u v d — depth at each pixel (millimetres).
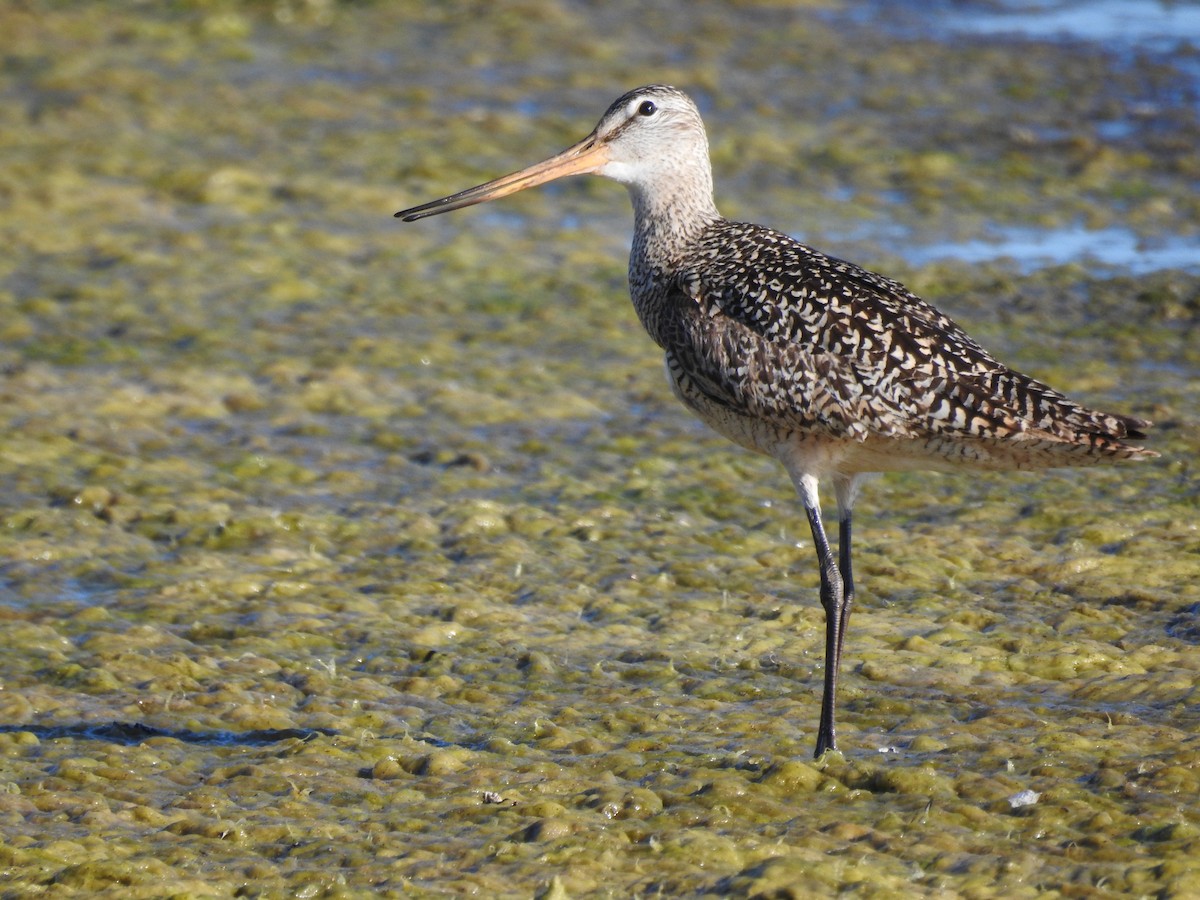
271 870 8992
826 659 10508
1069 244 20297
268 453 15508
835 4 30547
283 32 28641
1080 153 23094
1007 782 9688
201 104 25000
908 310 10562
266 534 13961
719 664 11805
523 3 30078
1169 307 18281
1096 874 8578
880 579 13109
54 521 14031
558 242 20906
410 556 13680
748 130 24078
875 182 22312
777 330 10672
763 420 10805
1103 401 16125
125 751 10539
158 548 13773
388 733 10867
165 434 15852
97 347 17625
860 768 9859
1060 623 12227
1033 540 13727
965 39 28234
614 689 11461
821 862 8727
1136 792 9484
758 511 14562
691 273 11398
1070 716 10695
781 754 10328
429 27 29000
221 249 20188
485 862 9031
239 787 10094
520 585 13156
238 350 17719
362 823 9570
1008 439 10047
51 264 19656
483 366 17531
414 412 16469
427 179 22438
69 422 15922
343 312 18719
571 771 10125
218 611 12711
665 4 30609
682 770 10062
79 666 11695
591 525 14148
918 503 14633
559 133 24016
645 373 17484
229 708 11148
